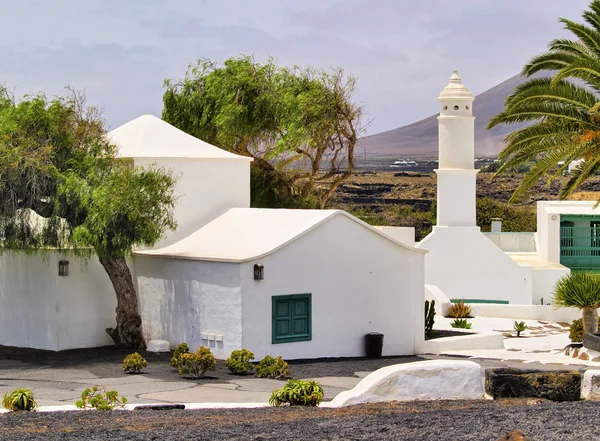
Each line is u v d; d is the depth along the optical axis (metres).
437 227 42.72
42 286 27.27
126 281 27.06
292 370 23.36
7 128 25.31
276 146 42.47
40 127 26.02
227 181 30.12
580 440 11.78
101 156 26.66
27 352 26.67
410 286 27.70
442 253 42.56
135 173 26.73
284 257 25.30
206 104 44.47
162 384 20.77
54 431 13.38
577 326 30.08
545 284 43.19
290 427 13.21
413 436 12.29
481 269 42.62
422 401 15.83
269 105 43.44
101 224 25.20
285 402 16.38
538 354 27.62
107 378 21.80
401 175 108.12
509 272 42.69
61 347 26.84
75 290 27.09
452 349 28.42
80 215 26.05
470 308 38.19
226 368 23.44
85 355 25.94
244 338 24.64
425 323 30.58
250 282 24.75
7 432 13.41
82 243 25.41
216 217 29.69
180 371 22.09
